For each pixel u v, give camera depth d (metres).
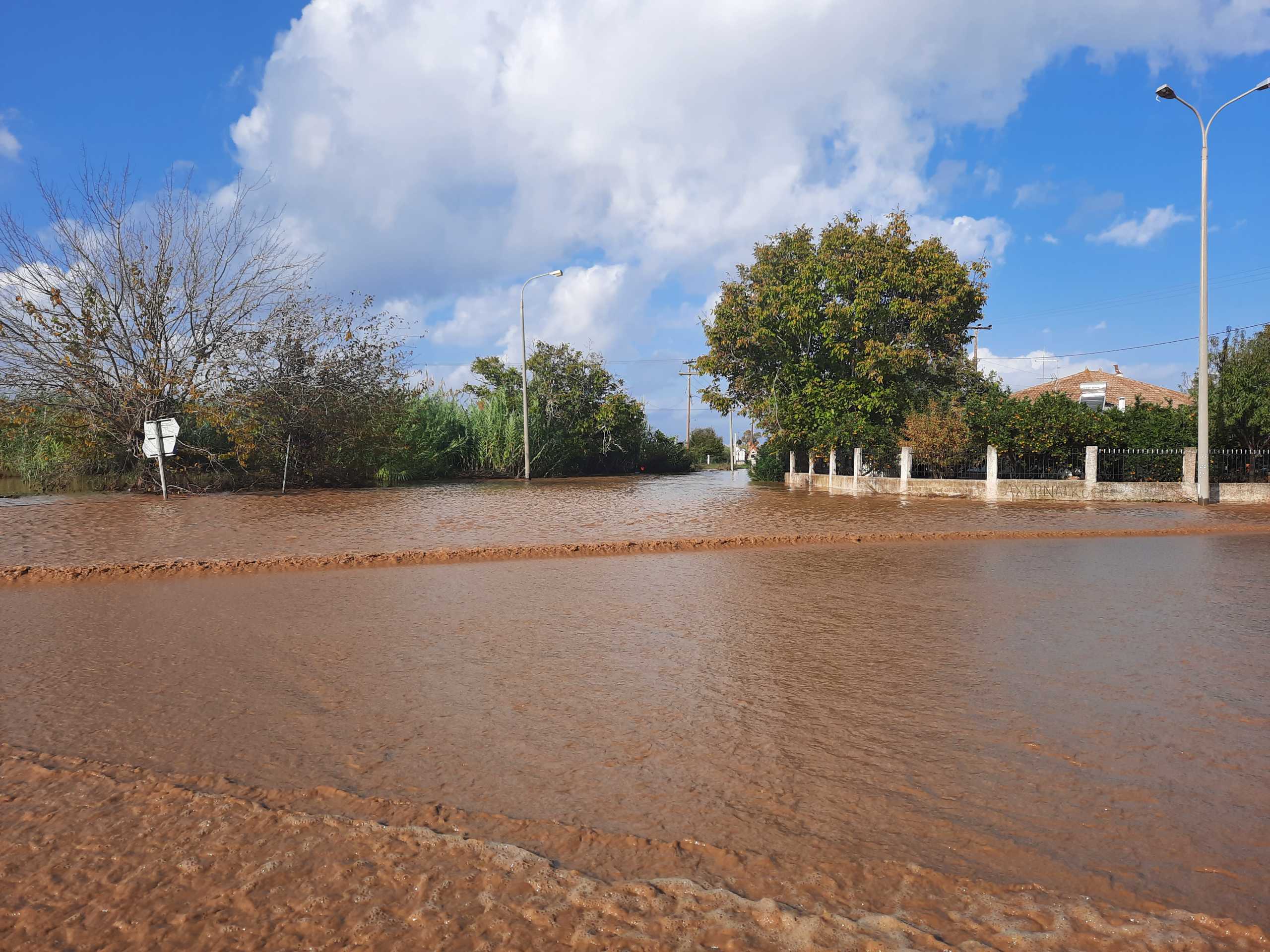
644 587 8.09
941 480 24.50
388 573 9.01
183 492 23.12
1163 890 2.61
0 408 21.36
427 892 2.56
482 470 39.38
